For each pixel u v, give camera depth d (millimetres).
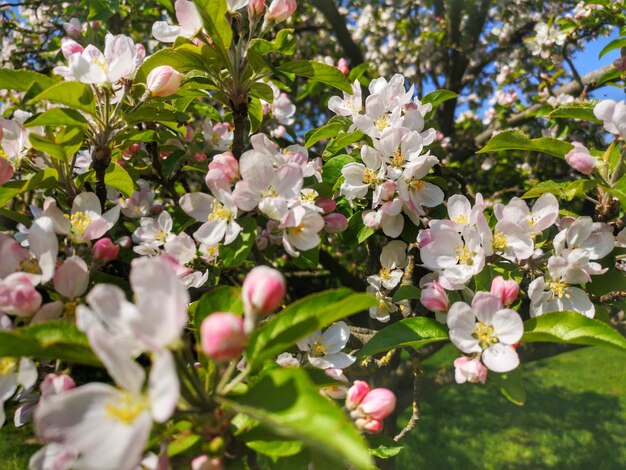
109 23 715
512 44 1200
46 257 248
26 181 317
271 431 210
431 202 388
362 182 381
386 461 539
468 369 272
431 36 1082
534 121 1085
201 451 205
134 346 178
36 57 954
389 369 577
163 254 371
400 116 392
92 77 311
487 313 280
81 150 428
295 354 339
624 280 347
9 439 766
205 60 353
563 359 1590
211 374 225
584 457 980
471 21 1138
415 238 398
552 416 1165
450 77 1118
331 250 935
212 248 374
